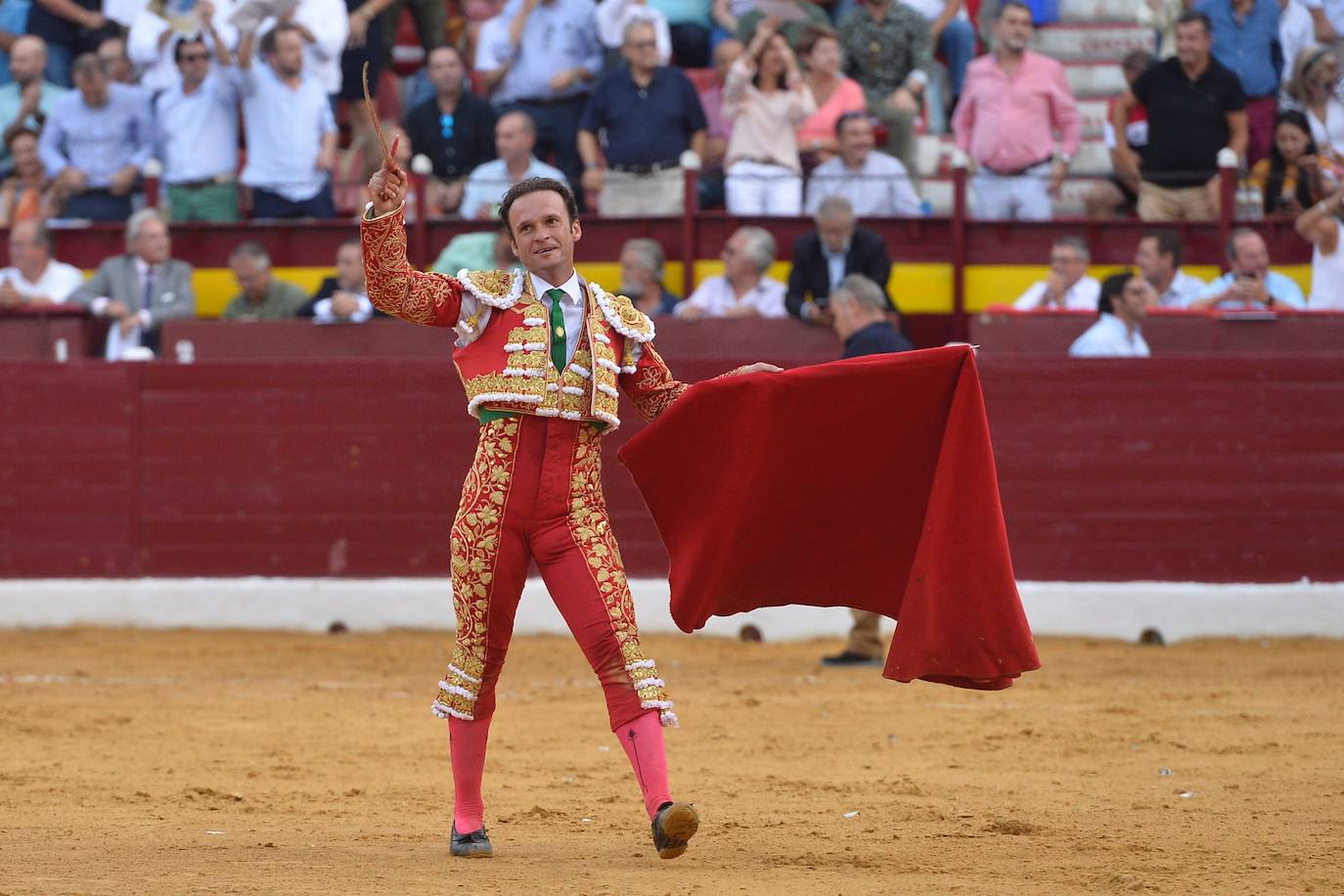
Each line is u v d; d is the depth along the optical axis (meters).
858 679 28.58
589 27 39.38
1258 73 38.41
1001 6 42.66
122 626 36.06
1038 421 34.72
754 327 34.53
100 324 37.34
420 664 30.92
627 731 13.37
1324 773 19.05
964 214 36.75
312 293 37.78
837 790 18.19
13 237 37.53
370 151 39.06
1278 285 36.09
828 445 14.09
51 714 24.27
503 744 21.88
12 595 36.09
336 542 35.97
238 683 28.34
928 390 13.98
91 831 15.48
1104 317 34.88
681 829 12.73
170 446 36.31
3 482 36.44
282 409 36.09
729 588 14.44
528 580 35.16
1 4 42.75
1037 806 17.02
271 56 38.06
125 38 42.38
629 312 14.14
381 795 17.98
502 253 34.22
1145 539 34.50
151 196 38.09
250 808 17.03
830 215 34.31
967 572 13.63
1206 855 14.20
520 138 36.69
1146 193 36.94
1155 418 34.47
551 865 13.69
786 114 37.06
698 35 41.31
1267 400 34.31
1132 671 29.41
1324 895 12.55
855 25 38.72
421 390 35.88
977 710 24.75
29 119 40.88
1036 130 37.56
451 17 44.94
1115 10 43.03
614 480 35.12
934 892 12.54
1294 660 30.89
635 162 37.00
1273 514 34.31
